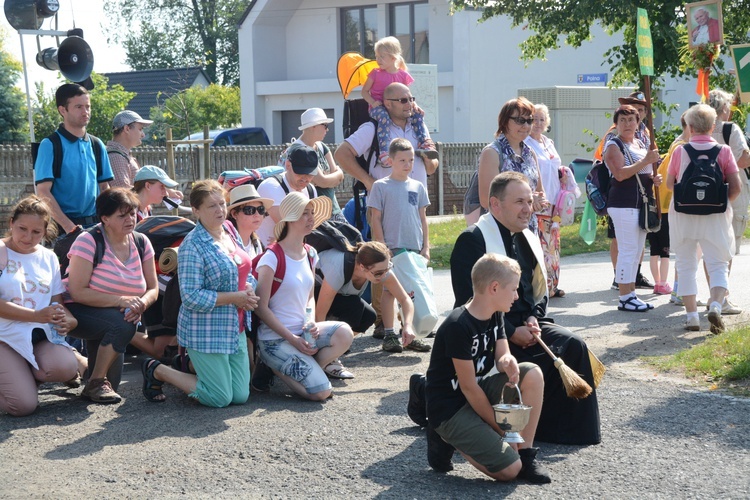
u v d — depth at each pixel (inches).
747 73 387.2
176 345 284.8
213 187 248.2
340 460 199.5
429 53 1186.6
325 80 1228.5
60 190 296.4
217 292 241.4
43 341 247.4
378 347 314.2
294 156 295.9
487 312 182.2
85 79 391.2
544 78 1136.8
